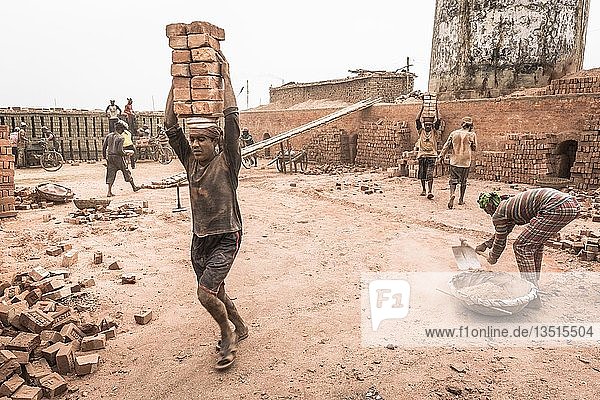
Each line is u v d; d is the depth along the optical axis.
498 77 20.42
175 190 15.76
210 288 4.13
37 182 18.11
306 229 9.73
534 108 15.63
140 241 8.82
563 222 5.42
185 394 3.86
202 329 5.05
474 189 14.70
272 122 29.77
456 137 11.59
